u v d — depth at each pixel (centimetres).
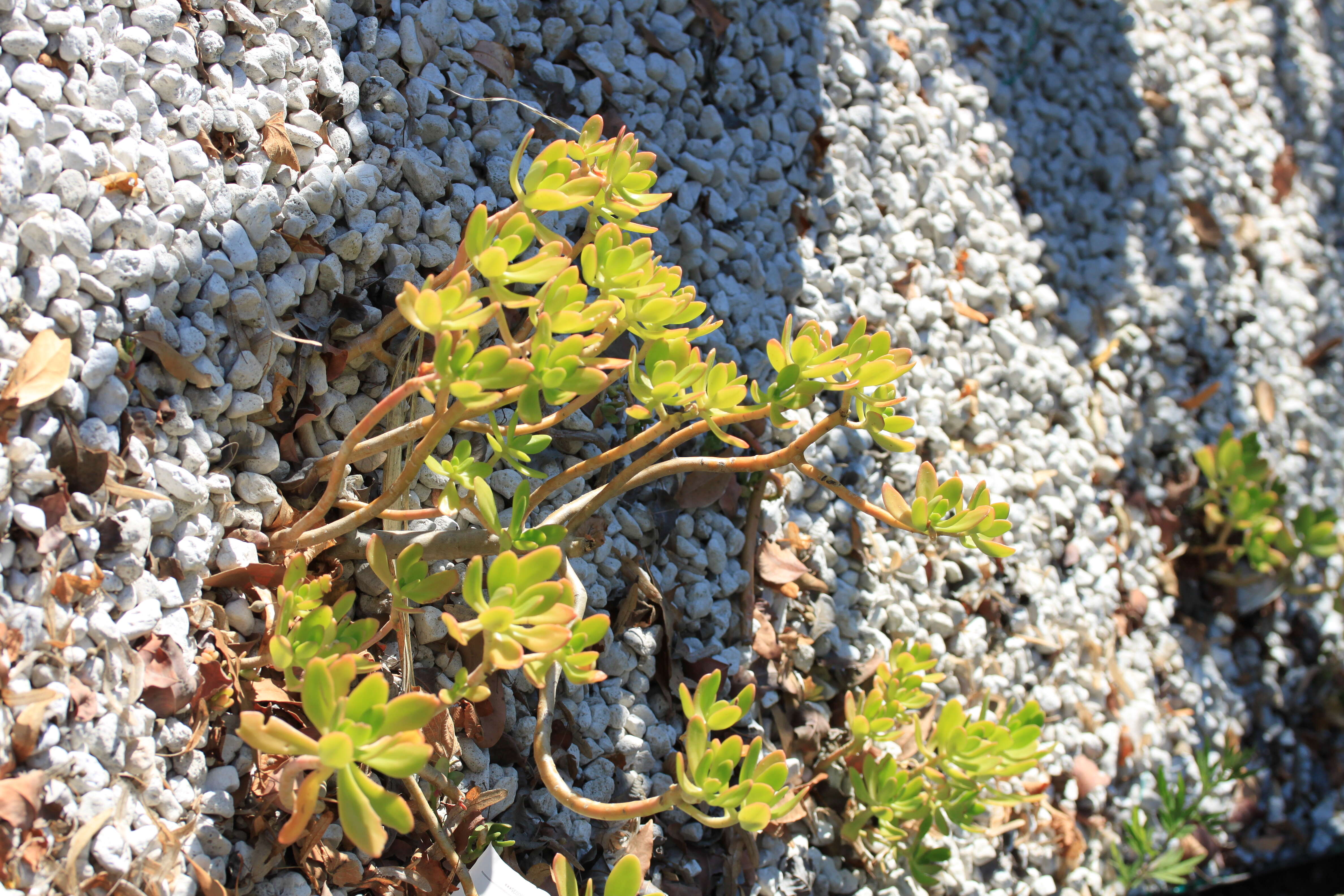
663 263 83
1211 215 130
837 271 93
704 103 89
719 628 79
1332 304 142
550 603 55
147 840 57
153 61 63
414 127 73
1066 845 90
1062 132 121
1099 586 104
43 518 56
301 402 68
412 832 65
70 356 57
